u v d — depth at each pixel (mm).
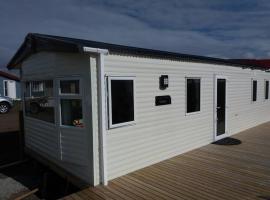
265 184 5055
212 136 8398
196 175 5535
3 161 7781
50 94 6227
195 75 7504
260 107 11898
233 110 9594
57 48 5410
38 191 5707
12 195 5520
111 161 5367
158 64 6281
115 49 5164
